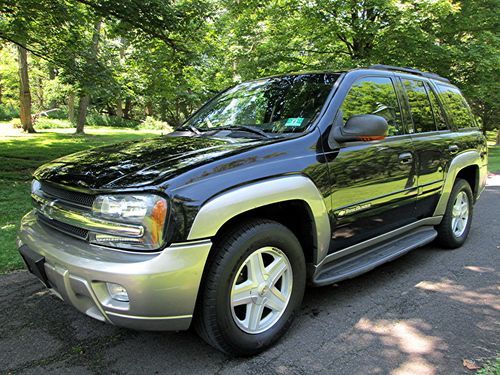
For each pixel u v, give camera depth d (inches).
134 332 108.0
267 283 98.8
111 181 87.4
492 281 142.4
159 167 90.9
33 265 95.8
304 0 435.8
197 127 140.1
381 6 391.5
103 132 1037.8
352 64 421.4
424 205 152.9
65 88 866.8
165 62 449.4
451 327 110.3
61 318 115.3
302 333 107.3
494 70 462.3
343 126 118.5
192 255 83.0
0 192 281.1
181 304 83.2
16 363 94.0
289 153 103.5
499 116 964.6
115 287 83.0
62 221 93.6
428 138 151.7
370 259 129.4
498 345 101.1
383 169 127.2
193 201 83.7
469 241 190.9
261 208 98.3
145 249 81.7
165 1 360.5
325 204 108.9
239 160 94.4
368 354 97.5
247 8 485.1
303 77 138.6
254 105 137.3
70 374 90.1
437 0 384.5
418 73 166.7
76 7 382.0
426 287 137.2
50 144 631.2
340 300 127.1
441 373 89.8
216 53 509.4
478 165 187.5
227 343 91.7
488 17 438.9
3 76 1390.3
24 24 375.6
